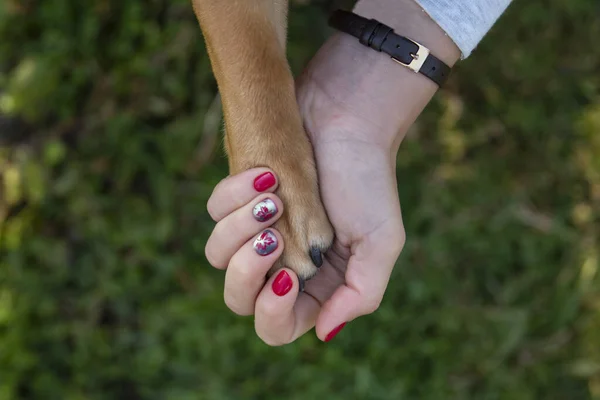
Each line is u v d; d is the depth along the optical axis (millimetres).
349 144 1091
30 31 1973
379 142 1099
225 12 1100
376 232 1069
